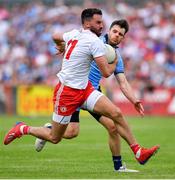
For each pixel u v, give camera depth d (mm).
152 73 91562
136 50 95375
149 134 57031
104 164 34344
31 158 37438
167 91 84688
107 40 31234
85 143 48625
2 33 100750
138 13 101750
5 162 35125
